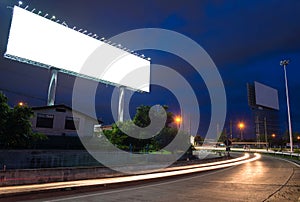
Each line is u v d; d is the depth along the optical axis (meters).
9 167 18.02
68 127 29.42
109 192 10.14
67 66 33.78
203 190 10.38
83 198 8.85
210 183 12.50
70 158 21.48
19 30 29.28
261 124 78.12
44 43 31.55
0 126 17.38
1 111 17.59
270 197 8.77
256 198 8.62
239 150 64.75
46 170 12.21
